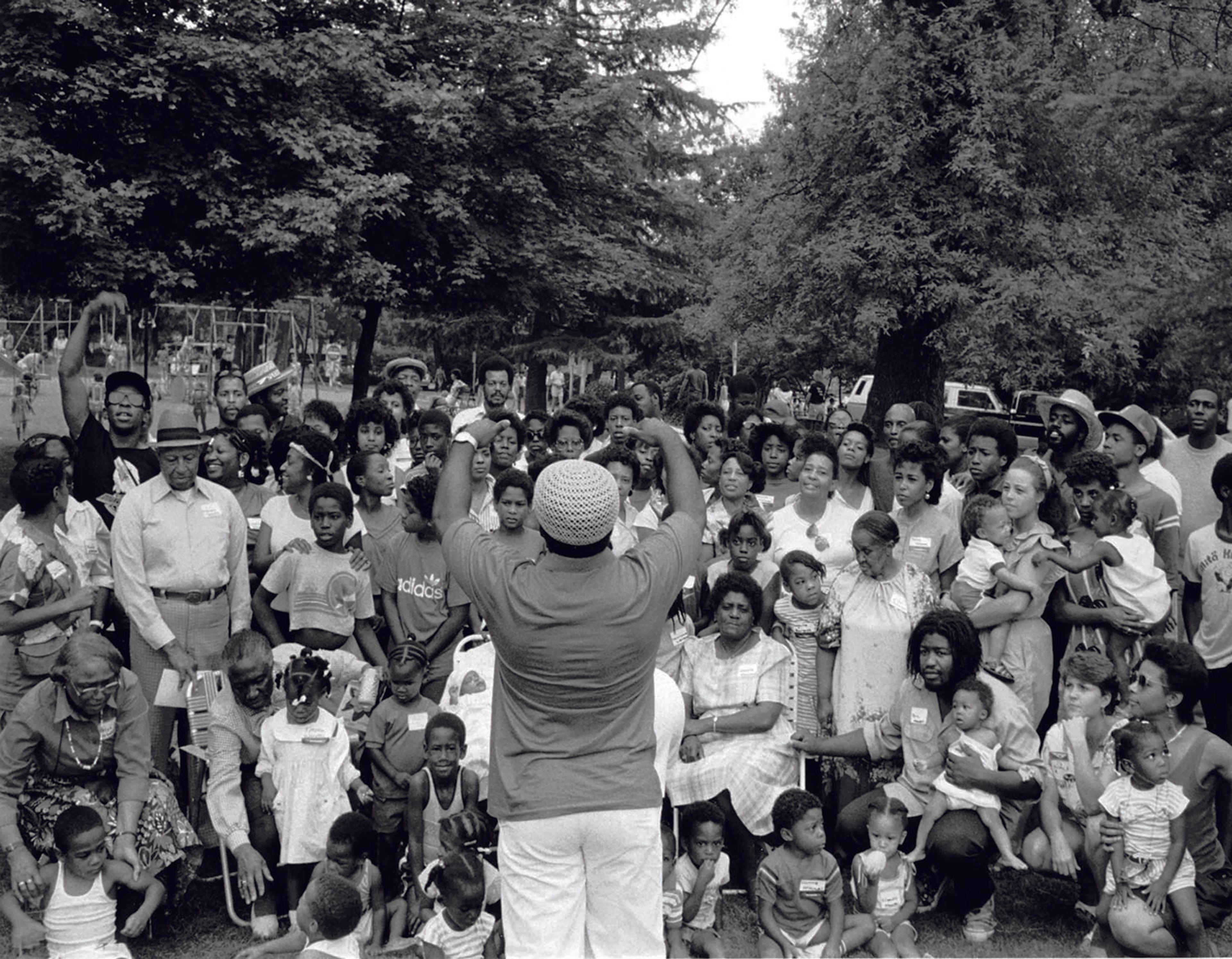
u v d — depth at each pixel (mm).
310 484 6484
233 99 17188
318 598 6031
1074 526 6148
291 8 19953
